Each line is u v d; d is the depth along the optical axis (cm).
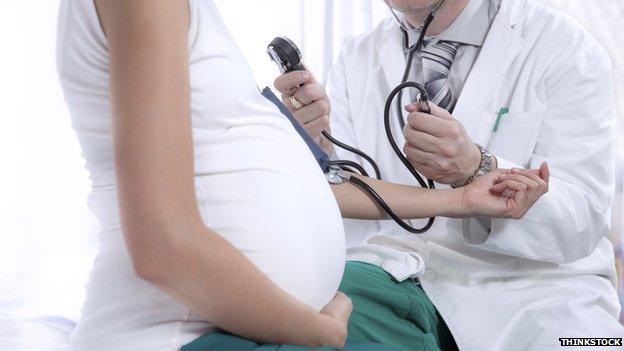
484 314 151
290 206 98
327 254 104
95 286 98
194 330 93
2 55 283
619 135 259
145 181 82
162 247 82
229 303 87
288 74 152
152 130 83
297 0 265
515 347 147
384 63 180
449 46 172
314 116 156
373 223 179
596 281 162
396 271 147
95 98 94
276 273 96
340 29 263
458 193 144
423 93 142
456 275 160
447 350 155
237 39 266
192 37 94
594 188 159
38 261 256
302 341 93
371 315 130
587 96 164
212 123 95
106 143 96
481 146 153
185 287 85
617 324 149
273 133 100
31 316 179
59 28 94
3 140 285
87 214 280
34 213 281
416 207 145
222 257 85
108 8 87
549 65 166
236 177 95
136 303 94
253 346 90
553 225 152
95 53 91
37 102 286
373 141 178
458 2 169
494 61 168
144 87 83
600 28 262
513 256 161
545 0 261
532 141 165
